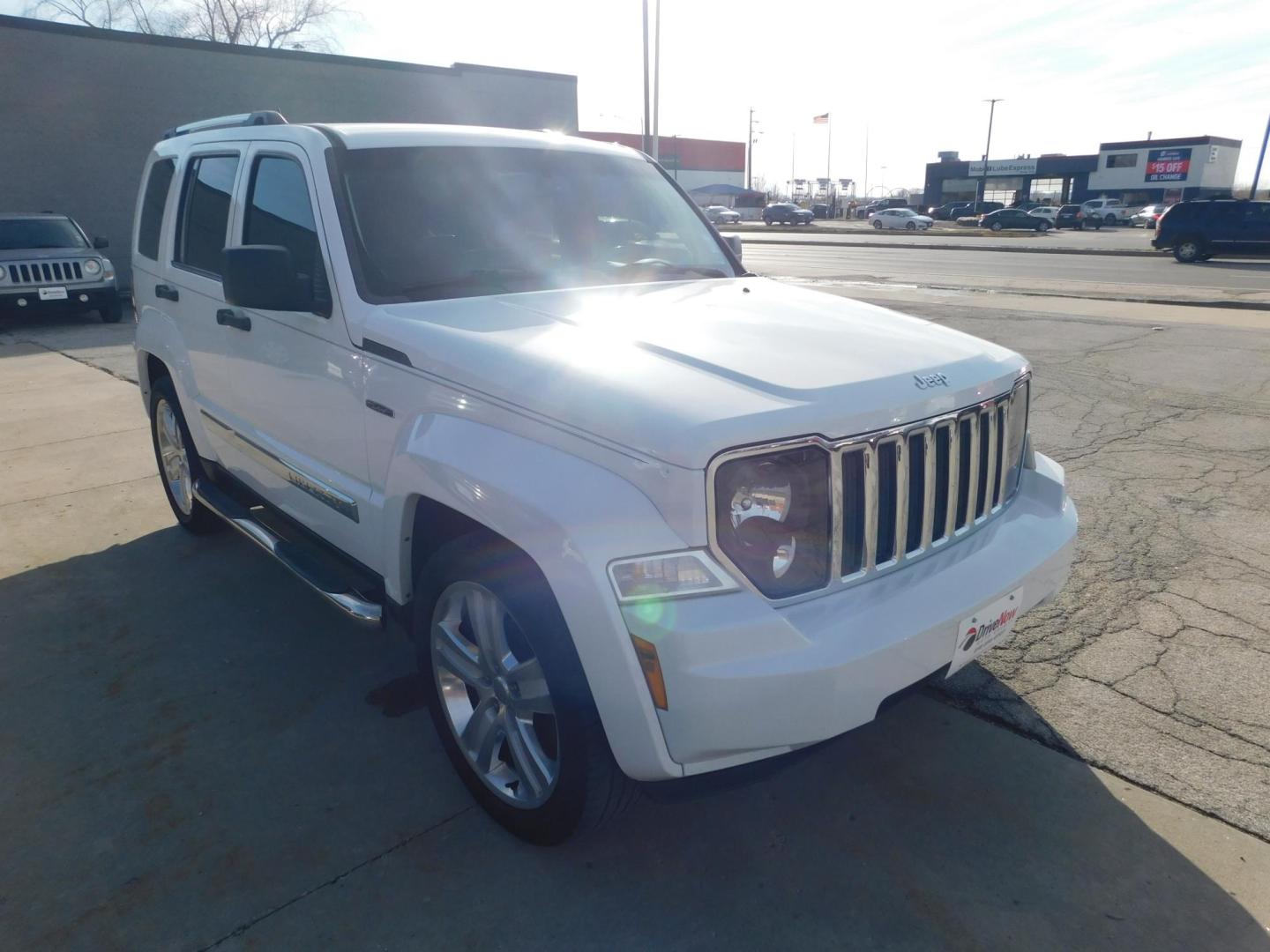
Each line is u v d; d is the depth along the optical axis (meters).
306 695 3.48
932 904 2.41
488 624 2.57
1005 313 12.68
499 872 2.56
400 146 3.37
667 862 2.58
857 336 2.75
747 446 2.06
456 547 2.55
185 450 4.65
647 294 3.22
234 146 3.88
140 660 3.74
